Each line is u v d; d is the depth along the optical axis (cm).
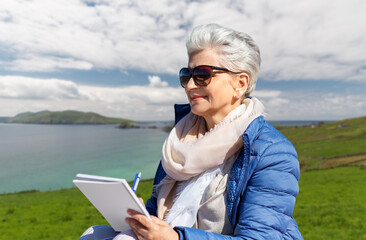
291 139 12600
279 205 145
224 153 166
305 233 1434
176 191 191
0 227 1898
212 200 163
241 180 155
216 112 187
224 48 175
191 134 207
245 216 145
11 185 8450
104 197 149
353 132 13350
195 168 171
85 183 142
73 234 1656
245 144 155
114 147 18288
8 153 16475
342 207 2098
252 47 187
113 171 9825
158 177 224
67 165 11825
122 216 158
